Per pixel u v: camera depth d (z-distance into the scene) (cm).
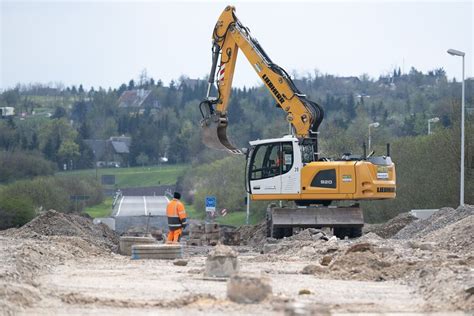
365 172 8381
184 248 8581
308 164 8450
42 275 4888
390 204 14125
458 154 13238
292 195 8469
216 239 10231
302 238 7719
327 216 8406
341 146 16038
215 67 9000
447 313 3666
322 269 5094
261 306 3725
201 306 3722
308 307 3212
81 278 4750
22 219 15962
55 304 3784
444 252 5925
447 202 13338
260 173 8569
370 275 4859
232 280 3856
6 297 3691
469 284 4059
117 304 3784
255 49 8919
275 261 5981
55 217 9294
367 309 3750
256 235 10325
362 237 7762
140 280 4656
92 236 9569
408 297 4141
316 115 8756
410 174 14000
